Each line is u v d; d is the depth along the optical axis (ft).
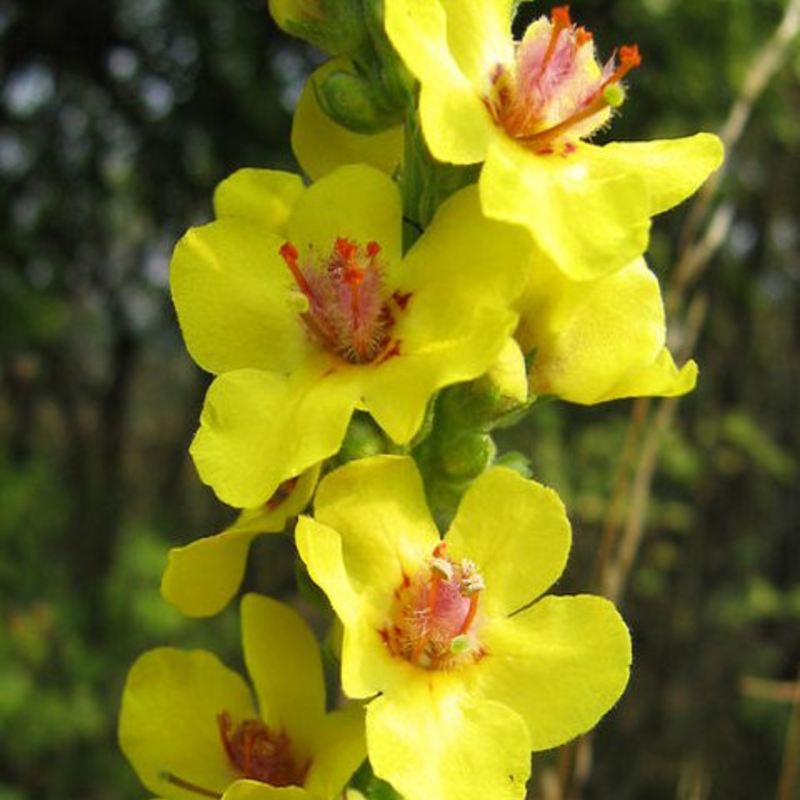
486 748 0.30
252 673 0.37
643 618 1.62
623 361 0.34
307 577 0.36
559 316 0.34
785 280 1.75
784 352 1.74
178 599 0.35
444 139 0.31
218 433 0.31
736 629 1.63
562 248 0.30
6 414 1.65
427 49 0.31
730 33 1.30
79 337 1.77
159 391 2.28
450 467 0.35
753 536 1.68
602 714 0.31
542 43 0.33
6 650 1.19
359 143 0.39
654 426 0.58
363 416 0.35
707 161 0.33
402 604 0.32
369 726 0.30
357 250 0.33
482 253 0.32
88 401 1.78
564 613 0.32
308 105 0.39
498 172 0.31
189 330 0.33
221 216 0.36
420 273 0.33
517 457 0.39
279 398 0.32
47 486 1.38
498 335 0.30
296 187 0.36
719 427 1.61
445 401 0.35
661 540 1.63
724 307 1.60
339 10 0.36
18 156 1.53
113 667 1.28
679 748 1.53
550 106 0.32
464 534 0.33
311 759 0.36
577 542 1.44
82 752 1.26
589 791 1.50
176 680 0.38
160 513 1.71
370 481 0.33
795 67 1.28
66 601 1.29
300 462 0.30
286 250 0.33
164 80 1.49
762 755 1.53
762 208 1.63
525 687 0.32
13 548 1.29
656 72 1.32
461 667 0.32
